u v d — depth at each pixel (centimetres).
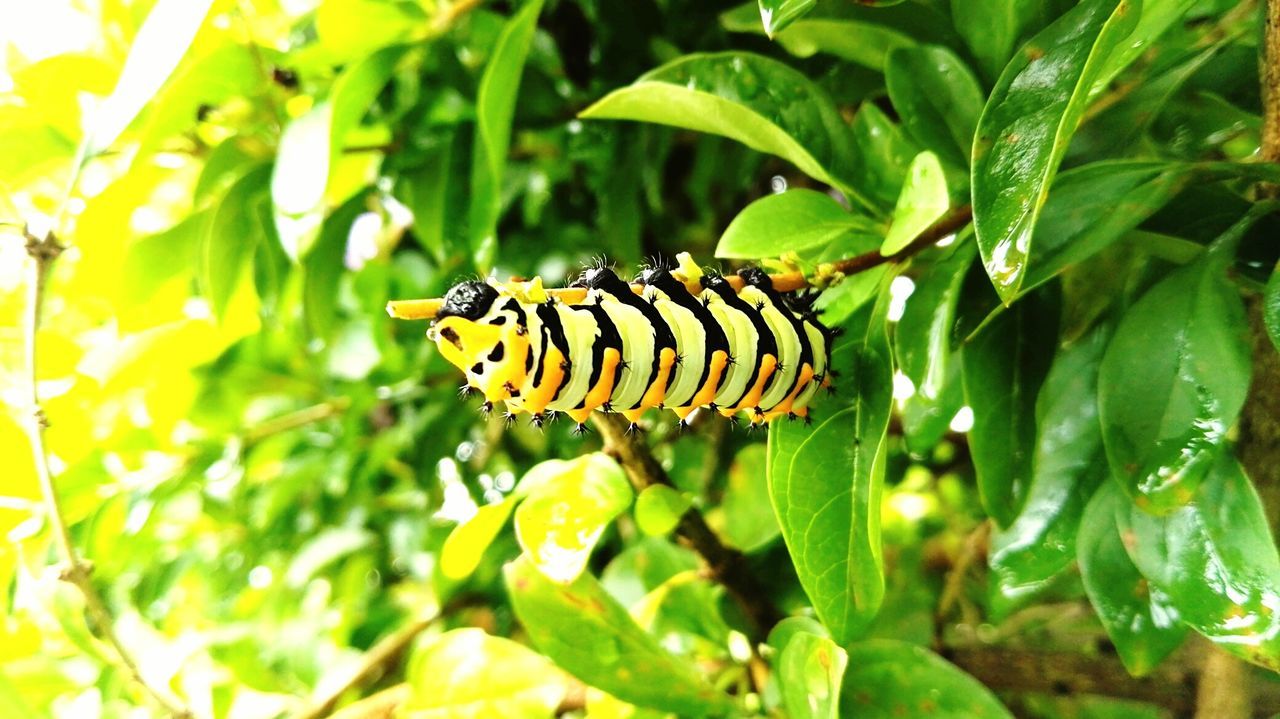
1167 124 27
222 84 28
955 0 24
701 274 23
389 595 42
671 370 22
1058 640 42
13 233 29
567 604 25
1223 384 21
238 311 35
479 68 33
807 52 27
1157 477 21
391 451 40
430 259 39
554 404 21
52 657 31
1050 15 24
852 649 25
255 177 30
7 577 30
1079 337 25
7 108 28
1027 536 25
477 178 28
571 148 36
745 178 37
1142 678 30
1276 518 23
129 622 31
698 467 38
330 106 27
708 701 25
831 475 23
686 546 29
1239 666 26
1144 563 22
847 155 25
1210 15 28
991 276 19
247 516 42
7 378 31
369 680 34
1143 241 23
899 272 24
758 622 28
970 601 42
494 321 20
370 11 28
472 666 27
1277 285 20
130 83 24
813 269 23
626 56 34
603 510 24
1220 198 22
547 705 27
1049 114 20
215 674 31
